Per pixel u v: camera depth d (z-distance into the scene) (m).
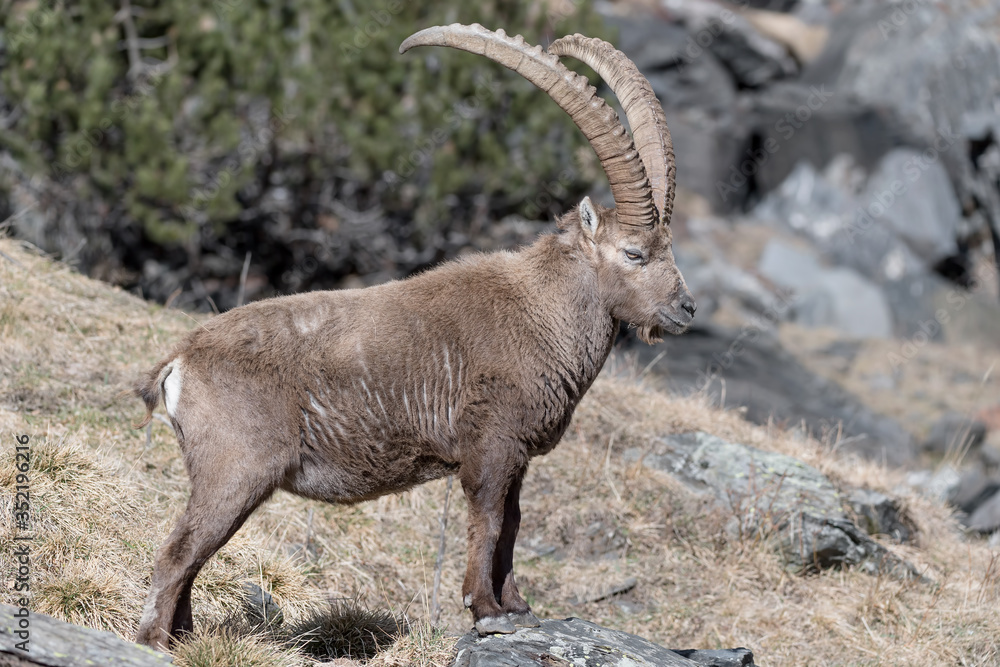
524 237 48.88
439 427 16.58
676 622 23.66
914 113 82.88
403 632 19.23
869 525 27.92
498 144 45.78
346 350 16.14
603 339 17.62
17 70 39.41
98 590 17.06
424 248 48.50
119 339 26.53
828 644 23.48
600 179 46.72
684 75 84.50
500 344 16.69
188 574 15.15
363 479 16.59
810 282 72.50
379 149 44.00
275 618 18.66
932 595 25.80
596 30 47.62
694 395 33.25
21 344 24.27
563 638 16.86
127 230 44.91
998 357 70.12
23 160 38.94
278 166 46.34
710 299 66.88
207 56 42.66
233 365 15.57
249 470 15.34
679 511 26.69
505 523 17.47
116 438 22.31
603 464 27.52
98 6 41.47
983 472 49.91
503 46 17.36
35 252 29.95
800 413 50.75
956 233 78.88
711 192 80.25
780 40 88.94
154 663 13.32
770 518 26.17
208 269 47.28
